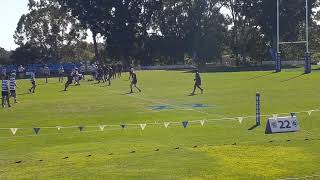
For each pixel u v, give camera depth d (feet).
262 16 328.29
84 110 105.19
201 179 46.57
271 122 69.92
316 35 342.44
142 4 356.59
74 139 70.13
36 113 103.09
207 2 358.02
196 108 101.14
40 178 48.14
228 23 358.84
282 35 328.70
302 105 98.89
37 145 66.44
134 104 113.09
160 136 70.23
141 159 55.42
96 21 350.23
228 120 82.58
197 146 61.98
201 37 360.69
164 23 363.76
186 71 274.36
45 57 394.52
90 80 220.23
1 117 97.91
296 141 63.41
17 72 305.53
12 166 53.72
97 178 47.80
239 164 51.83
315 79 165.48
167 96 129.59
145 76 230.89
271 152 57.26
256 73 216.54
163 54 365.61
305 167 50.06
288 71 218.79
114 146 63.62
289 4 320.09
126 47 353.51
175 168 50.96
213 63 365.20
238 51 352.28
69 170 51.13
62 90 164.96
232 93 130.41
